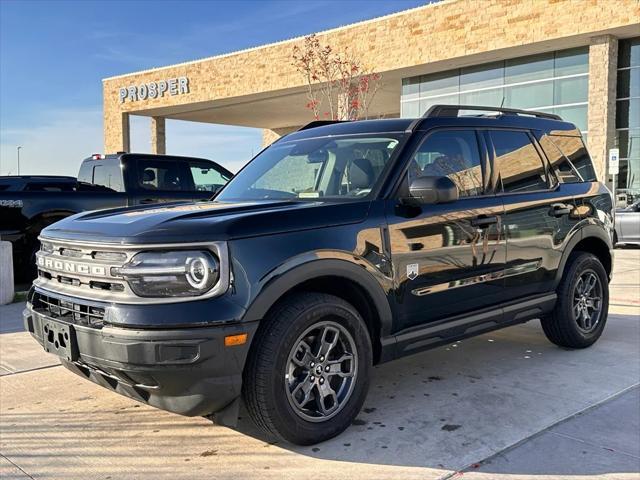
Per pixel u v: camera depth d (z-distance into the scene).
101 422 4.14
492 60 23.45
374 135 4.57
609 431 3.89
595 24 19.52
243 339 3.33
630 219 15.75
